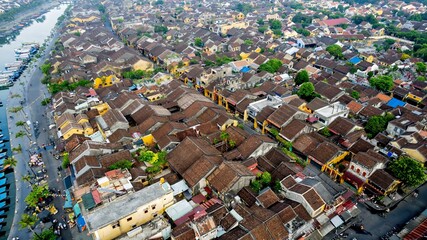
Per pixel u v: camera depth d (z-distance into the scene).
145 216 59.16
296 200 62.28
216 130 91.12
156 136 86.06
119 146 82.06
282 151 81.81
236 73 131.88
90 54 161.62
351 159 73.19
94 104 108.25
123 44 191.38
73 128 90.94
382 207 67.19
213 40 188.62
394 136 88.19
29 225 59.94
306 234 58.06
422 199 70.56
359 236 61.31
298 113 90.19
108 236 55.59
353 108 102.50
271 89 115.69
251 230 54.09
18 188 78.25
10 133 103.12
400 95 115.31
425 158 73.38
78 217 64.81
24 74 159.50
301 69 140.25
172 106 106.00
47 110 117.69
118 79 134.88
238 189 66.38
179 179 71.88
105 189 59.06
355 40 198.50
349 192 65.50
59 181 79.31
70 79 135.00
